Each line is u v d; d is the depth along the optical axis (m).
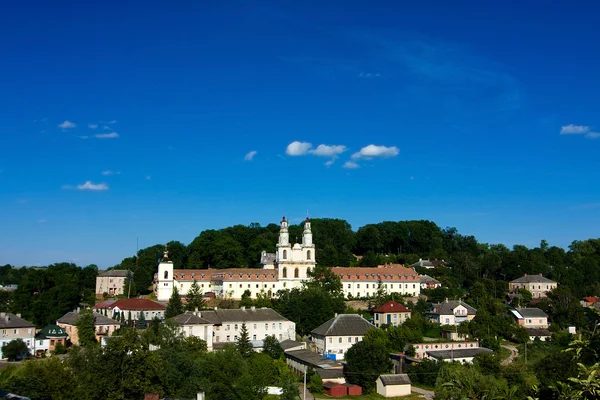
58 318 181.25
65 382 80.88
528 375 108.44
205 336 147.25
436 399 81.31
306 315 174.62
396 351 148.00
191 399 86.00
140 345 87.06
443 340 160.25
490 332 168.38
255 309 165.75
